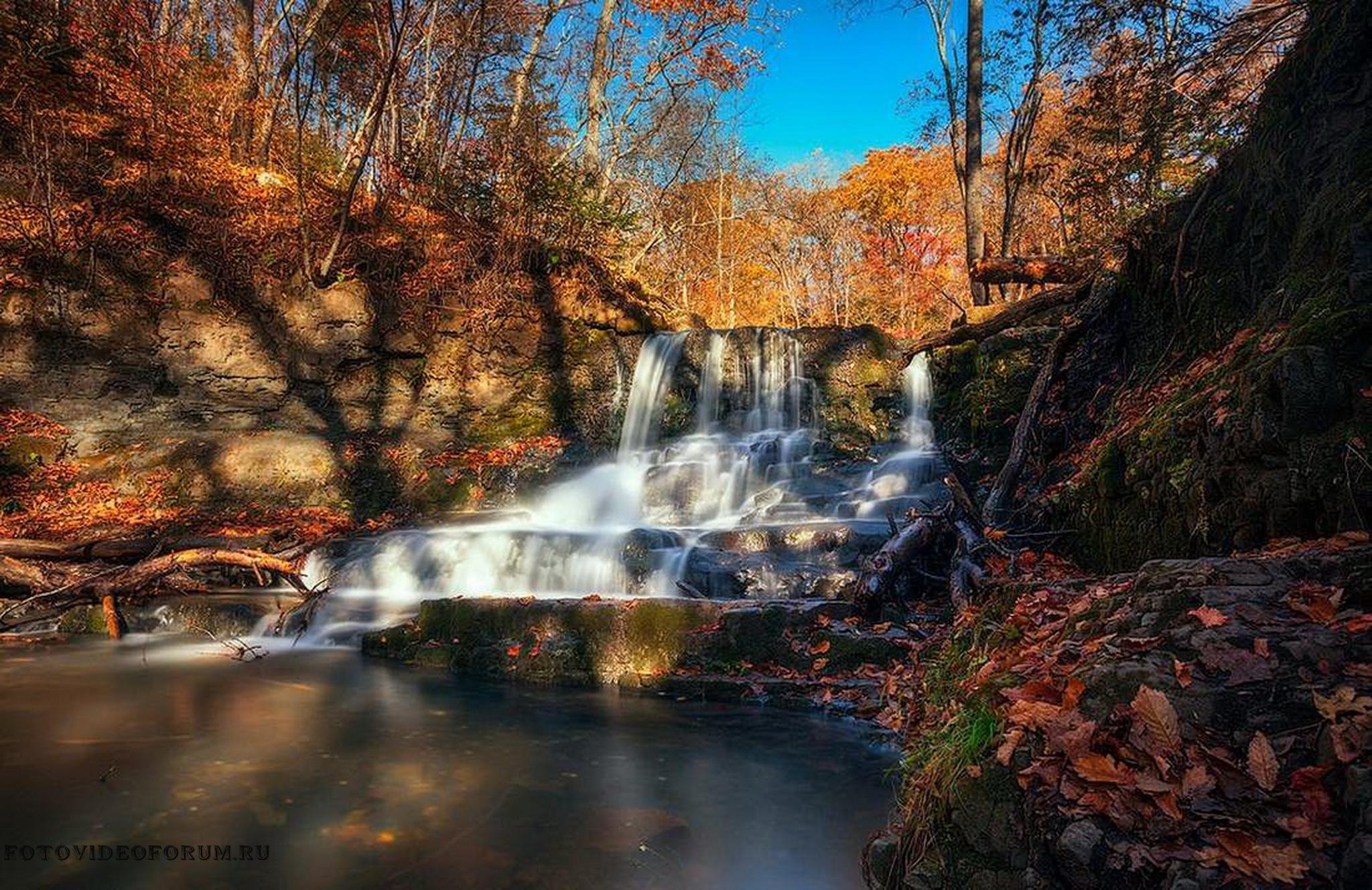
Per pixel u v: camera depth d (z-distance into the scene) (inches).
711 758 160.7
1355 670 82.0
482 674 232.2
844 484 407.8
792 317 1562.5
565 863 111.3
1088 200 447.5
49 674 225.6
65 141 429.4
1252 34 251.1
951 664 161.0
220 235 456.4
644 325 563.2
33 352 399.2
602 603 233.6
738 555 302.0
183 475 409.4
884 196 1242.6
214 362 443.2
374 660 252.4
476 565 332.5
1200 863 68.6
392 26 468.4
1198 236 260.2
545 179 552.1
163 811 127.6
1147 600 105.0
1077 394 326.0
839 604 226.8
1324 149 190.5
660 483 436.5
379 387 490.0
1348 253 150.1
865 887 106.9
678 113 1144.8
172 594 309.6
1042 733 87.0
